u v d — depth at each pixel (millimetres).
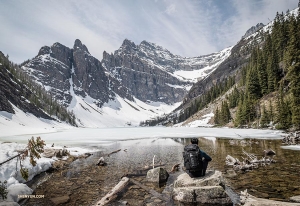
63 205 6648
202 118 103875
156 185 8812
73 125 190375
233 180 8875
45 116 148750
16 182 8281
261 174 9680
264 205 5746
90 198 7312
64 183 9195
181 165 12938
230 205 6445
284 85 55312
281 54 79688
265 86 65000
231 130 53062
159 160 14922
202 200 6703
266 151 14953
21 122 100250
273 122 47000
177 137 39031
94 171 11547
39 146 7473
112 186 8766
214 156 15438
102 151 20219
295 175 9352
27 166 9906
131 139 36250
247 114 60094
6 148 11469
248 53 180875
